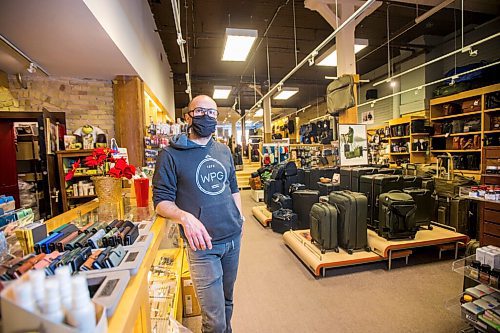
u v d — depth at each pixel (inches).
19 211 51.4
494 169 100.7
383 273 124.7
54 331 18.2
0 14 96.4
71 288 19.3
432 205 155.5
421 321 90.4
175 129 216.7
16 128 175.5
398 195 135.6
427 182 165.6
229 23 260.1
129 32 150.3
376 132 362.3
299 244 145.3
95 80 176.9
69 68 155.7
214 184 62.7
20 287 18.1
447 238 135.3
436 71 310.7
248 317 95.5
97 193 73.9
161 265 97.8
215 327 59.8
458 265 85.7
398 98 349.7
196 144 63.9
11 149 156.1
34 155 176.7
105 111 177.9
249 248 164.7
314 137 460.8
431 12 211.3
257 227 211.5
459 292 107.5
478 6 226.5
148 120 222.8
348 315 94.8
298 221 190.5
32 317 17.9
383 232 134.6
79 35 114.9
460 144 252.7
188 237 51.5
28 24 104.4
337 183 186.9
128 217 65.1
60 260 31.7
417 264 133.0
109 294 27.1
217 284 60.7
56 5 92.6
